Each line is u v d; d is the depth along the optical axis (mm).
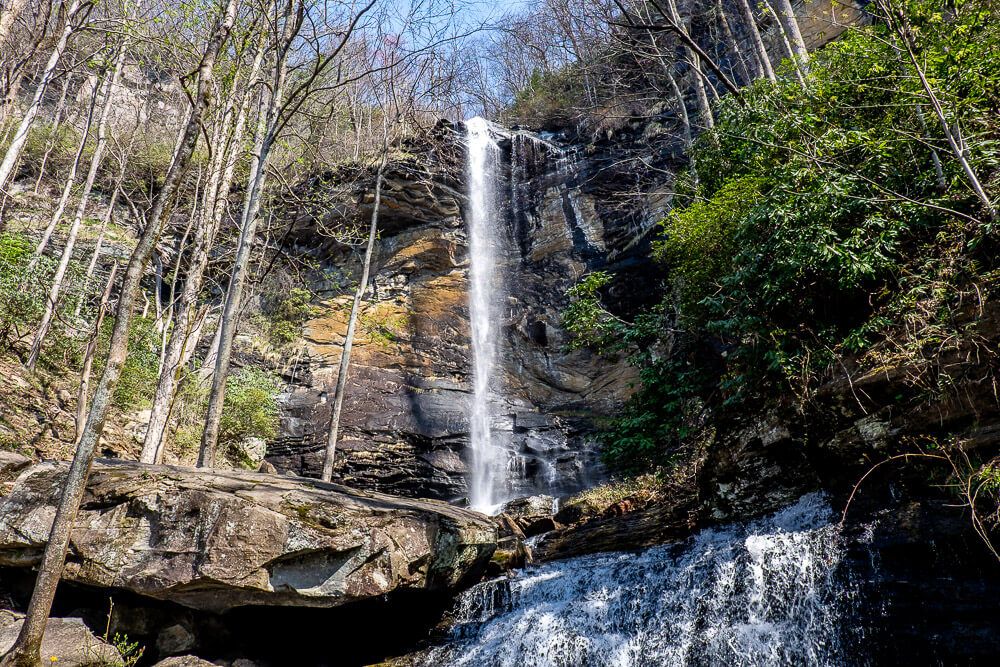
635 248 17844
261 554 5645
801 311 7254
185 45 10242
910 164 6566
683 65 19969
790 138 7812
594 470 14961
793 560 5785
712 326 8172
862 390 6184
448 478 15859
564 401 17844
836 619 5230
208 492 5961
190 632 6137
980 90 5977
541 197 21109
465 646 6773
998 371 5172
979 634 4430
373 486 15391
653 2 9875
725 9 17969
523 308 19516
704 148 11016
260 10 9609
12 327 11648
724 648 5527
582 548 9016
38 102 10797
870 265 6207
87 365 10297
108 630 5773
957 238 5910
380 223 19547
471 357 18750
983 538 4602
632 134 20562
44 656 5004
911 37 6020
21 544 5957
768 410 7492
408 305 18906
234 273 9312
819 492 6758
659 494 9977
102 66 12836
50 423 10414
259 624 6527
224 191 11578
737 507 7711
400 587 6438
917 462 5695
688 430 9461
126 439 11438
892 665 4766
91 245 16188
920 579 4926
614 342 11773
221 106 10891
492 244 20719
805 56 10742
